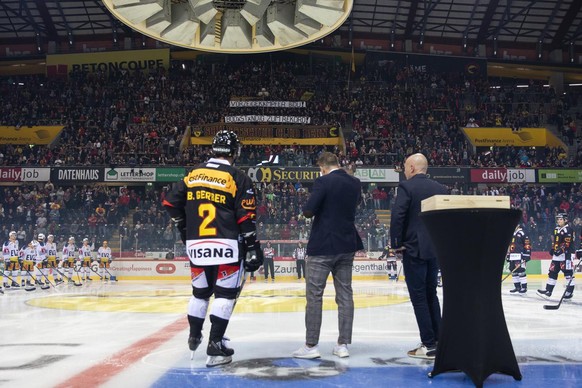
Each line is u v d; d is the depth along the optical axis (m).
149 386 3.15
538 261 21.94
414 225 4.19
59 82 35.62
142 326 6.42
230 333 5.59
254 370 3.61
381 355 4.19
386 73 37.31
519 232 12.52
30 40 39.25
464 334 3.24
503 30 39.38
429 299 4.32
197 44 8.56
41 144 31.02
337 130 31.34
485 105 35.03
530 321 6.62
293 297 11.71
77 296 12.56
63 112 33.25
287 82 36.06
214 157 4.04
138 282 20.47
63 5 35.44
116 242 21.80
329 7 7.42
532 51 40.72
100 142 30.70
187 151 29.47
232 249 3.83
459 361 3.23
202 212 3.87
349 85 36.41
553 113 35.53
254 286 17.12
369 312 8.01
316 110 33.62
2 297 12.36
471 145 31.84
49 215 22.47
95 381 3.29
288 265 21.83
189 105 33.91
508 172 28.19
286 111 33.38
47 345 4.84
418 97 35.50
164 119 32.56
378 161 29.56
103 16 36.72
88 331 5.93
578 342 4.84
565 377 3.36
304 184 28.69
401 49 39.81
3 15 36.53
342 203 4.31
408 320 6.86
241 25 8.06
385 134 32.28
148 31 8.11
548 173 28.39
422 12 37.28
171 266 21.73
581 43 40.66
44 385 3.20
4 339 5.27
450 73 37.75
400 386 3.15
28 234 21.28
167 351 4.45
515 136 32.25
